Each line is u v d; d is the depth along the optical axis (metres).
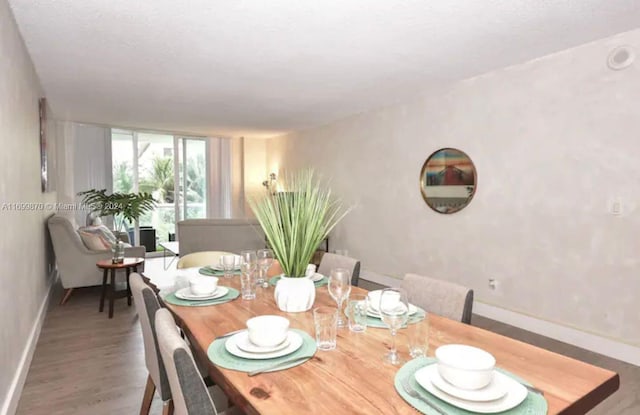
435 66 3.35
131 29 2.57
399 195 4.64
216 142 7.66
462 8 2.29
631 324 2.71
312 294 1.64
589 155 2.89
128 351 2.84
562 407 0.89
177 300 1.75
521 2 2.22
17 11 2.29
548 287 3.18
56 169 5.89
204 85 3.92
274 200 1.70
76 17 2.39
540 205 3.21
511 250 3.44
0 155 1.93
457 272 3.95
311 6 2.26
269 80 3.75
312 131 6.43
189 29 2.57
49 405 2.12
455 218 3.95
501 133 3.48
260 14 2.36
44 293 3.79
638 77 2.62
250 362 1.12
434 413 0.86
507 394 0.93
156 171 7.55
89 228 4.84
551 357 1.17
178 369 0.91
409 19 2.43
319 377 1.04
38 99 3.69
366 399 0.93
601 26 2.57
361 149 5.25
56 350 2.85
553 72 3.08
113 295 3.60
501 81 3.45
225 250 4.87
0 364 1.88
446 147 4.02
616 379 1.05
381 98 4.43
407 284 1.85
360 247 5.29
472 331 1.39
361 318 1.42
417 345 1.18
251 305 1.69
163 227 7.59
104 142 6.48
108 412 2.06
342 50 2.96
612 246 2.79
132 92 4.20
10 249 2.16
